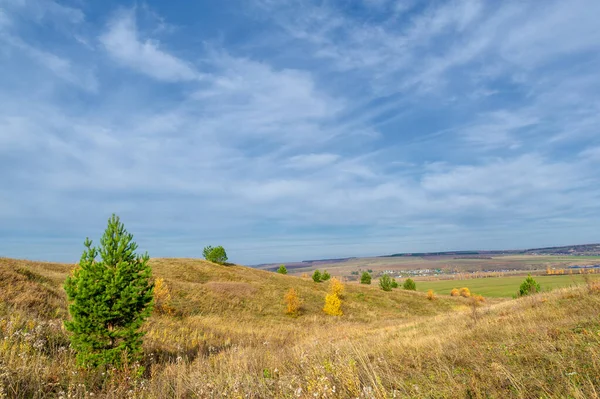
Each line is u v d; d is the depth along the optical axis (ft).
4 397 18.57
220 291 111.14
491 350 24.09
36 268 86.94
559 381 15.98
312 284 166.20
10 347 26.84
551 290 58.39
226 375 23.40
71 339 28.91
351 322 104.37
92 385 23.36
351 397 17.01
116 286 29.76
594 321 26.58
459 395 16.35
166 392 21.67
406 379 20.35
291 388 18.85
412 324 65.41
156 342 42.73
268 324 88.28
